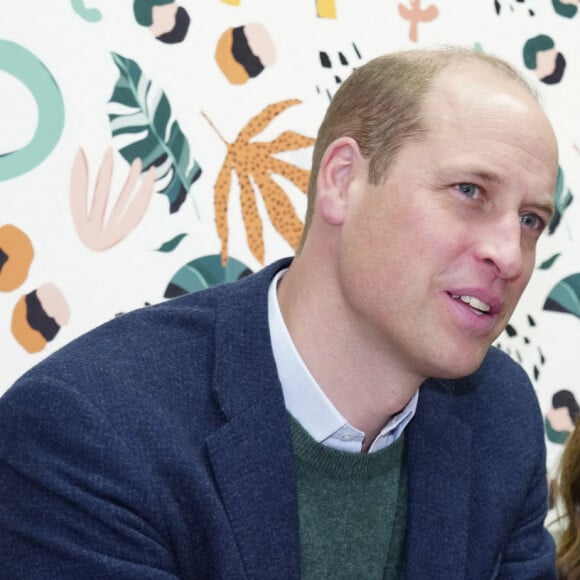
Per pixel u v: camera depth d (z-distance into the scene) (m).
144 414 1.08
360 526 1.20
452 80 1.12
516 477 1.36
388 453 1.22
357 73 1.22
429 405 1.32
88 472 1.03
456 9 2.00
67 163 1.64
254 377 1.16
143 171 1.70
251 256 1.78
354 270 1.12
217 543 1.07
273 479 1.12
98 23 1.67
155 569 1.03
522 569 1.37
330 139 1.22
